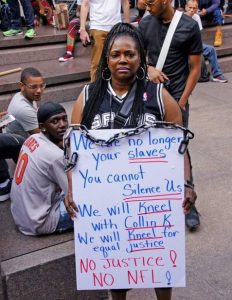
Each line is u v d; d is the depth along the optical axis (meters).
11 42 7.14
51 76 6.54
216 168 4.58
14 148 3.32
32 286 2.61
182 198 1.99
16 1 7.36
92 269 2.08
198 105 6.40
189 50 3.11
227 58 8.34
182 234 2.04
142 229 2.03
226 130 5.52
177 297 2.88
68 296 2.74
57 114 2.67
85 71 6.79
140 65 2.03
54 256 2.62
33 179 2.67
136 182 1.98
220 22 8.44
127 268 2.08
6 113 3.78
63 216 2.76
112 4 5.99
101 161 1.96
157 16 3.05
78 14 7.47
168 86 3.18
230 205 3.91
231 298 2.86
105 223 2.03
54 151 2.63
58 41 7.48
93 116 2.06
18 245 2.73
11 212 2.99
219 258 3.23
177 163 1.95
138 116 2.02
